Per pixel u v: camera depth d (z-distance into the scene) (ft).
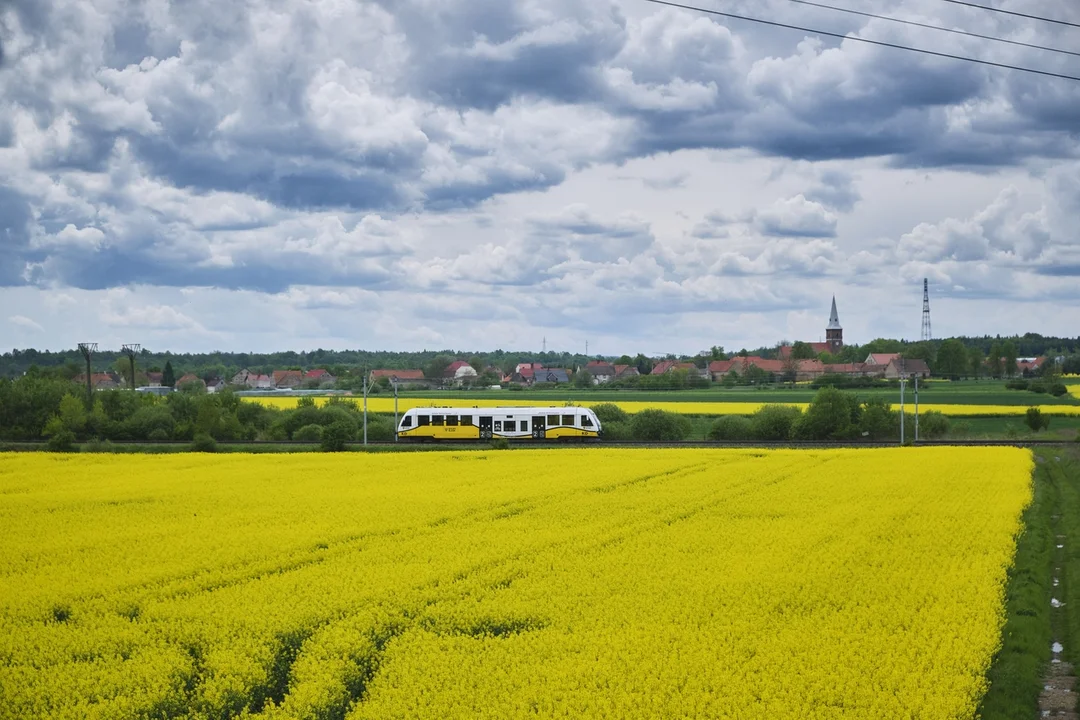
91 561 108.06
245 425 305.32
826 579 93.45
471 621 82.69
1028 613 86.94
